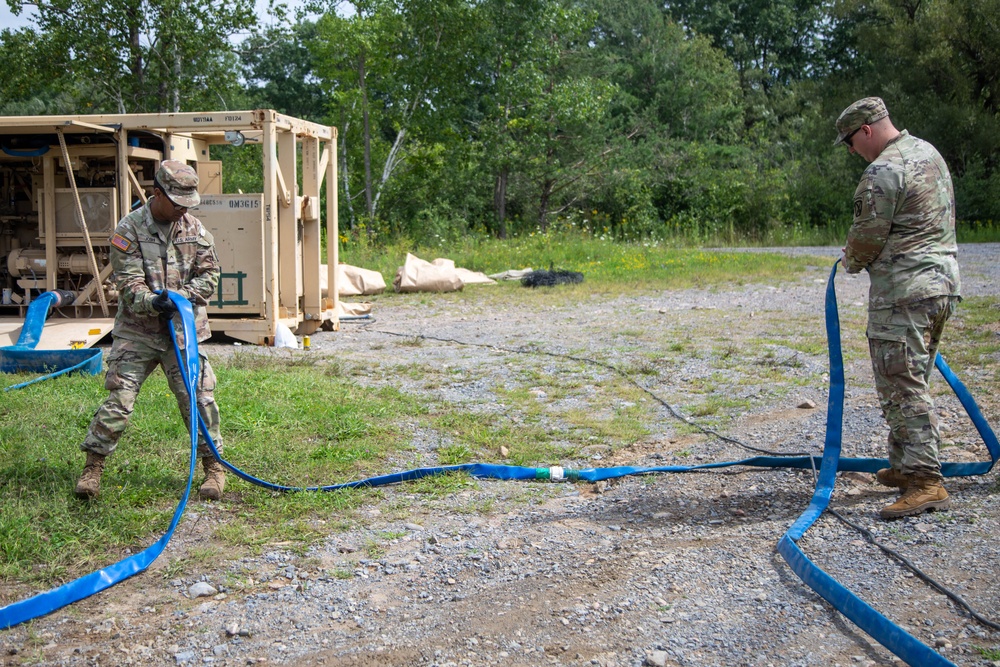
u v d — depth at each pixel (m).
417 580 4.11
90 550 4.35
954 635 3.29
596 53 38.62
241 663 3.40
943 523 4.30
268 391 7.19
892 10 33.72
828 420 4.90
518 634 3.55
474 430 6.48
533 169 30.48
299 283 11.05
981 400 6.62
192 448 4.56
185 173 4.66
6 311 11.14
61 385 7.28
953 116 31.05
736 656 3.28
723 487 5.23
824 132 34.94
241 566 4.25
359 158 29.48
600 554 4.34
